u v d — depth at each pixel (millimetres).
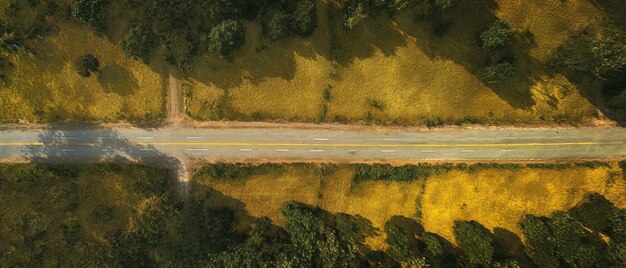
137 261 72062
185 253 71500
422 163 73375
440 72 70375
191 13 67938
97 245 72500
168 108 73750
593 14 64688
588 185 70438
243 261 68062
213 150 74375
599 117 71000
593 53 62656
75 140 74375
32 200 72875
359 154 73750
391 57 69875
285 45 69750
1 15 67250
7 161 74062
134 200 73750
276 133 73812
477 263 64188
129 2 66875
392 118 72938
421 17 66688
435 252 66000
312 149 73875
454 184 71938
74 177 73812
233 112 73625
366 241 71750
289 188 73875
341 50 69812
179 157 74688
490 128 72438
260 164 73938
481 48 67812
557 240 64438
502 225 69938
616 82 66875
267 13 66438
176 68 71875
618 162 70562
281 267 66062
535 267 65312
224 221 73062
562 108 70875
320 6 67312
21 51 69438
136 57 70750
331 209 73812
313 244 68688
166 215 73250
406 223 71938
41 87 72438
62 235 72125
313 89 72250
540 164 71812
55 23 68562
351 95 72438
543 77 69500
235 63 71000
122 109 73750
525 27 66812
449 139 72875
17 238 71625
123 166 74000
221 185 74062
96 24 67438
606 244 67125
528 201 70500
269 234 73375
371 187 73625
